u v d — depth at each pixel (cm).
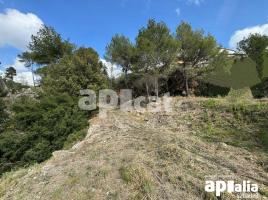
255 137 671
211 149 597
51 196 459
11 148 985
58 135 1005
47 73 1761
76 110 1146
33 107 1140
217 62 1805
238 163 509
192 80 1897
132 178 450
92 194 434
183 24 1783
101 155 604
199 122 870
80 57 1477
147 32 1608
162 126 887
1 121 1323
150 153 565
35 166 718
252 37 1925
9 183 605
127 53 1602
